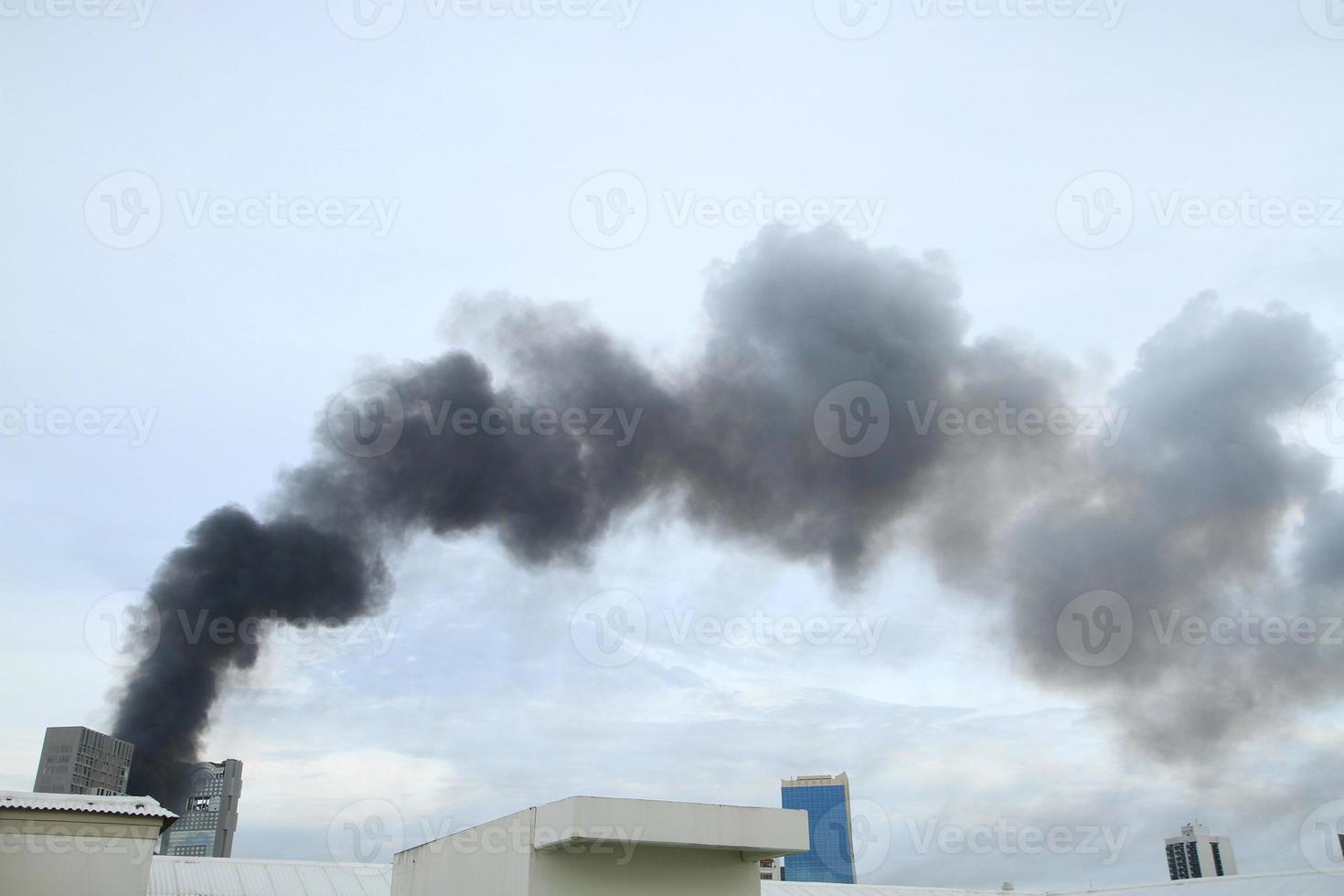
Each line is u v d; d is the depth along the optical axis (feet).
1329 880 112.37
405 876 77.05
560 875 54.19
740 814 54.95
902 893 112.57
